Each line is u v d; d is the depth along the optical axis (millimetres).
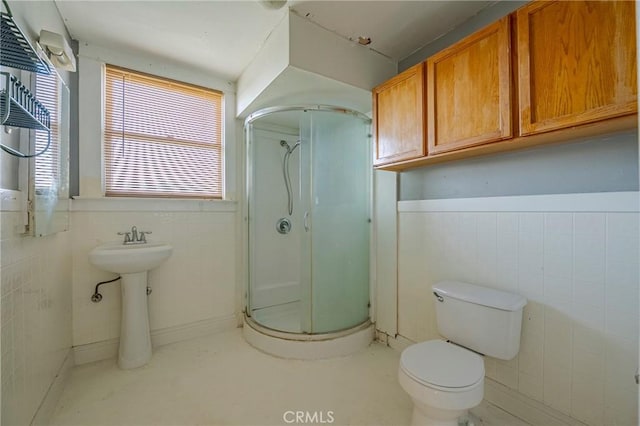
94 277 2078
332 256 2287
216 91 2578
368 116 2465
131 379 1845
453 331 1555
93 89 2074
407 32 1949
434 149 1657
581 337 1304
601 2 1068
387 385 1790
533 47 1251
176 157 2418
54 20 1659
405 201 2162
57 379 1643
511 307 1373
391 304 2270
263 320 2520
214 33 1952
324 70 1889
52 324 1578
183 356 2143
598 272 1258
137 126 2258
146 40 2031
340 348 2152
